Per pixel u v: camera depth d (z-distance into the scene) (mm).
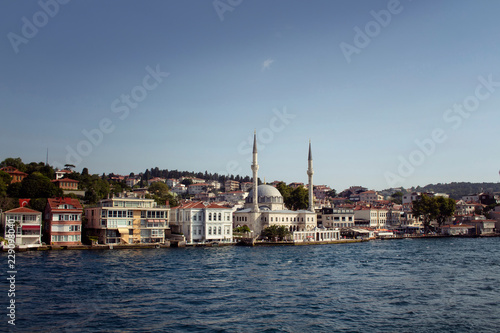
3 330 44219
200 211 149375
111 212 134375
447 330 45938
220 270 84500
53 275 74562
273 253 122062
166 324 47562
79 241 127750
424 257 112938
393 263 98938
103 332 44531
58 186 176875
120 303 56094
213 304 56375
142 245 132625
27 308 52438
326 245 159875
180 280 72688
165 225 143250
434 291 65000
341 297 60812
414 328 46656
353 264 96625
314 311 53250
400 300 59000
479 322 48625
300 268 88938
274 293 63281
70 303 55375
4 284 65750
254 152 184625
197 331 45438
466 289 66562
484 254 122125
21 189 152250
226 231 153750
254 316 51000
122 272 79688
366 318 50344
